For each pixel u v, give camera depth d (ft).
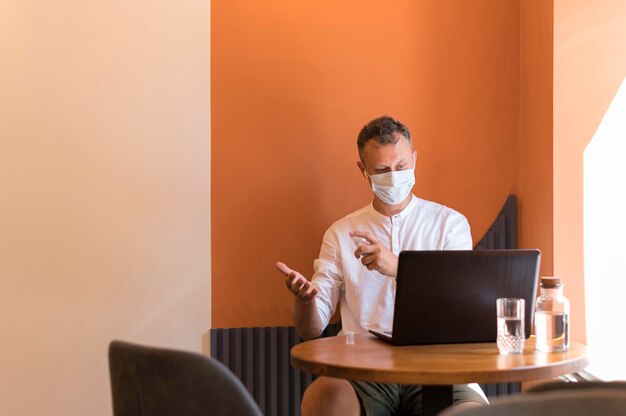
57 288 9.36
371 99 10.37
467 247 9.47
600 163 9.57
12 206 9.29
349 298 9.41
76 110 9.48
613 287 9.54
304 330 8.69
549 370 5.99
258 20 10.18
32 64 9.39
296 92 10.24
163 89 9.68
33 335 9.29
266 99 10.18
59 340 9.35
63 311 9.37
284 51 10.22
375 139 8.99
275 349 9.93
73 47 9.49
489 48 10.54
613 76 9.57
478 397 7.95
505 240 10.45
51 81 9.43
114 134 9.56
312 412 7.80
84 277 9.43
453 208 10.48
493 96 10.56
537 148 10.03
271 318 10.14
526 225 10.34
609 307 9.53
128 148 9.59
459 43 10.52
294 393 9.93
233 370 9.87
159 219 9.64
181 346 9.64
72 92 9.48
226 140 10.08
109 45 9.57
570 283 9.53
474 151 10.52
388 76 10.40
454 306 6.91
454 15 10.51
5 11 9.34
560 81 9.55
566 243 9.54
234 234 10.08
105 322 9.47
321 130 10.28
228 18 10.11
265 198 10.16
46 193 9.38
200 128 9.76
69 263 9.40
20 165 9.32
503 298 6.93
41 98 9.41
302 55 10.26
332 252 9.52
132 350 5.06
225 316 10.03
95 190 9.50
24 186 9.33
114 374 5.29
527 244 10.30
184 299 9.67
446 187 10.47
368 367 5.91
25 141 9.35
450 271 6.83
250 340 9.89
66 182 9.43
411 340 6.97
